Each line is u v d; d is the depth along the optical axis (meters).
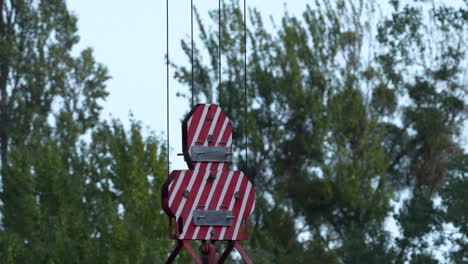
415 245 70.06
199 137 21.09
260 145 77.75
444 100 79.12
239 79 78.88
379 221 74.94
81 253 60.12
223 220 20.88
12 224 64.25
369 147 77.38
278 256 74.25
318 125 76.75
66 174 65.44
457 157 69.81
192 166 21.00
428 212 70.00
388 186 78.06
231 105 78.56
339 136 78.19
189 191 20.83
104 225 59.88
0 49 78.12
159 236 62.88
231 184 21.02
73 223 63.00
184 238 20.72
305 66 79.06
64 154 70.75
